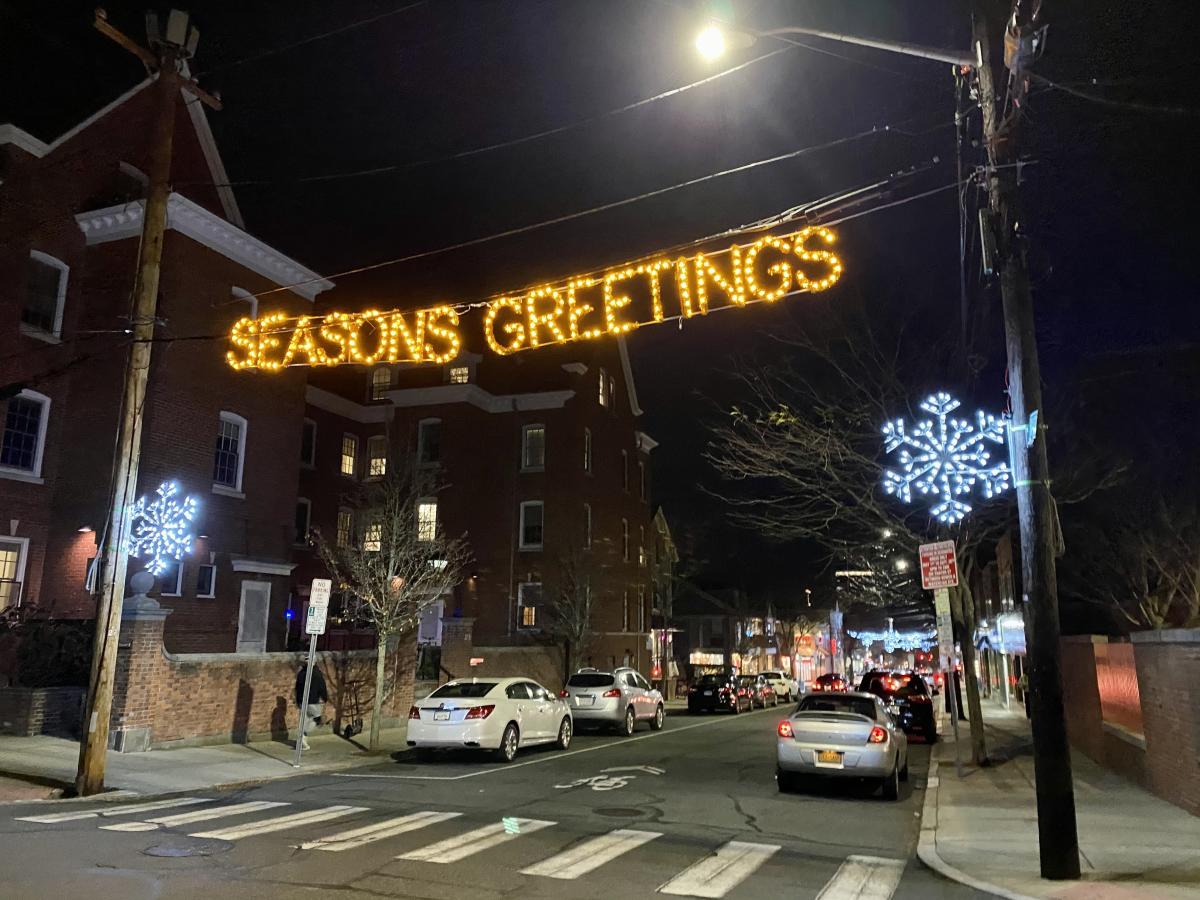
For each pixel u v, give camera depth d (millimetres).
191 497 21734
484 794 12672
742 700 35656
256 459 25156
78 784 12055
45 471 22266
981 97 9000
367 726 21500
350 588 23266
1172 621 26438
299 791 12844
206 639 23109
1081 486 20250
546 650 33875
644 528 45062
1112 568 27094
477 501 35844
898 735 14250
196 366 23250
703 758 17844
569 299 11766
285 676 19094
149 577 16500
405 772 15297
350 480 34562
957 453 10859
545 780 14297
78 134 23031
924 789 14312
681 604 60000
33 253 22125
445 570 26797
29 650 17375
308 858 8250
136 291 13508
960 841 9719
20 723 16094
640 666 42719
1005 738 22844
